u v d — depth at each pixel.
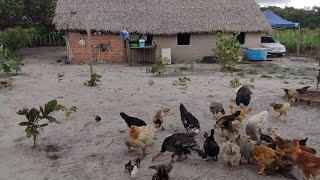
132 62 25.58
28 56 29.08
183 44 27.02
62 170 8.09
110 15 25.88
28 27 35.25
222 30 25.38
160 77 19.17
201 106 12.86
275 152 7.51
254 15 27.77
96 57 26.12
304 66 23.66
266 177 7.55
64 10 26.20
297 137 9.69
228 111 11.82
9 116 12.12
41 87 16.73
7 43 28.34
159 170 7.12
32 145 9.54
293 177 7.51
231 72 20.97
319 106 12.58
